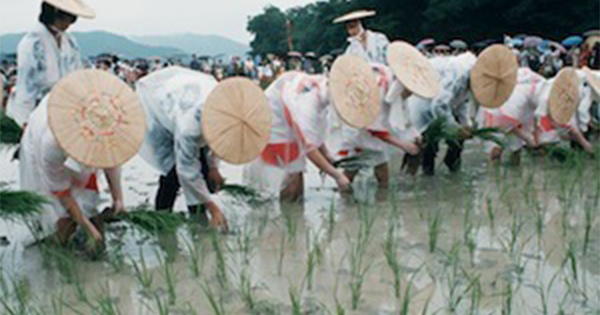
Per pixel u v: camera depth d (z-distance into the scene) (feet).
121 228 20.20
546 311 13.43
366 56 30.17
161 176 21.86
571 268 15.90
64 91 16.63
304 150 22.65
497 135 28.94
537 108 28.17
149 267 17.11
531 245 17.79
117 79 17.48
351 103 22.39
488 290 14.67
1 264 17.65
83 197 18.81
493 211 21.52
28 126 18.42
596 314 13.26
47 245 18.48
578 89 28.99
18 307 14.71
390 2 162.50
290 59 116.78
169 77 21.44
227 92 19.19
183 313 14.03
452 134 26.66
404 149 24.91
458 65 27.04
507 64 27.09
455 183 26.16
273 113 22.94
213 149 19.01
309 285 15.31
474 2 139.64
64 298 15.23
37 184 18.33
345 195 24.20
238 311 14.03
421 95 23.58
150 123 21.07
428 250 17.61
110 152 17.15
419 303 14.11
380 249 17.89
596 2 131.54
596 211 21.12
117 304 14.75
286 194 23.65
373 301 14.29
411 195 24.27
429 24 149.28
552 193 23.77
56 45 21.79
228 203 23.63
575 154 29.37
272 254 17.81
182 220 19.63
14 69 73.00
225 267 16.87
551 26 135.13
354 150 25.26
